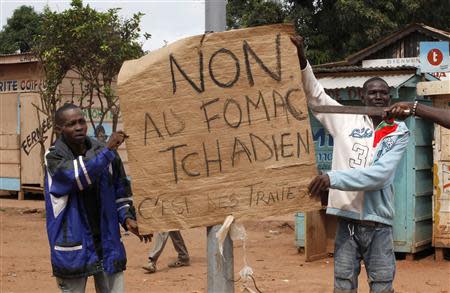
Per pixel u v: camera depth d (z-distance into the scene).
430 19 22.34
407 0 21.23
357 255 4.48
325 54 22.03
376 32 20.84
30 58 15.70
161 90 3.80
